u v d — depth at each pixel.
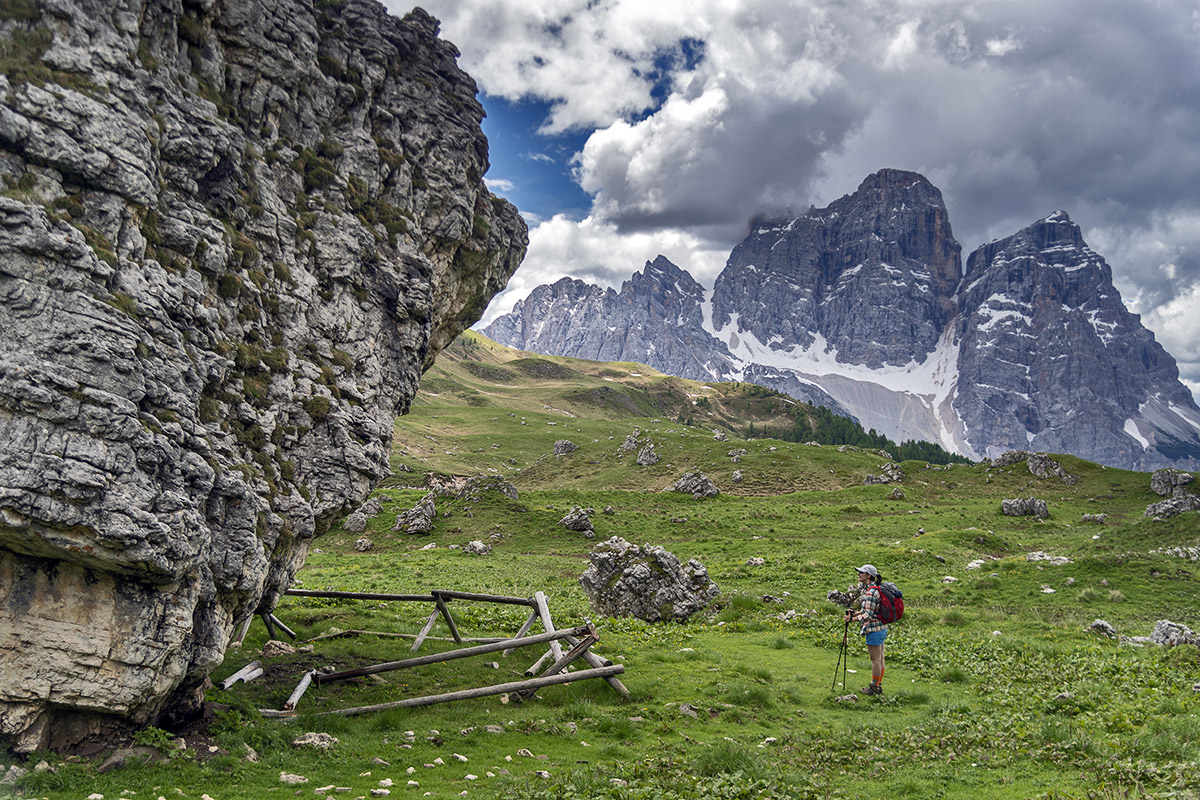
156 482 12.46
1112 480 116.88
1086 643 26.36
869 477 123.25
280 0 20.95
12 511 10.97
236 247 17.77
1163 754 11.50
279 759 13.15
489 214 32.72
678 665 22.22
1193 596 39.09
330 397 20.05
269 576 17.38
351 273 21.91
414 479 145.50
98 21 14.45
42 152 12.59
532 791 11.39
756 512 95.75
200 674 14.01
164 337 13.80
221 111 18.67
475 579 53.00
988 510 98.31
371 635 25.80
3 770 11.40
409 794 11.47
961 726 14.68
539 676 20.69
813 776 12.28
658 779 12.14
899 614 18.75
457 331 35.47
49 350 11.66
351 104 24.39
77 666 11.96
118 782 11.53
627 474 137.12
